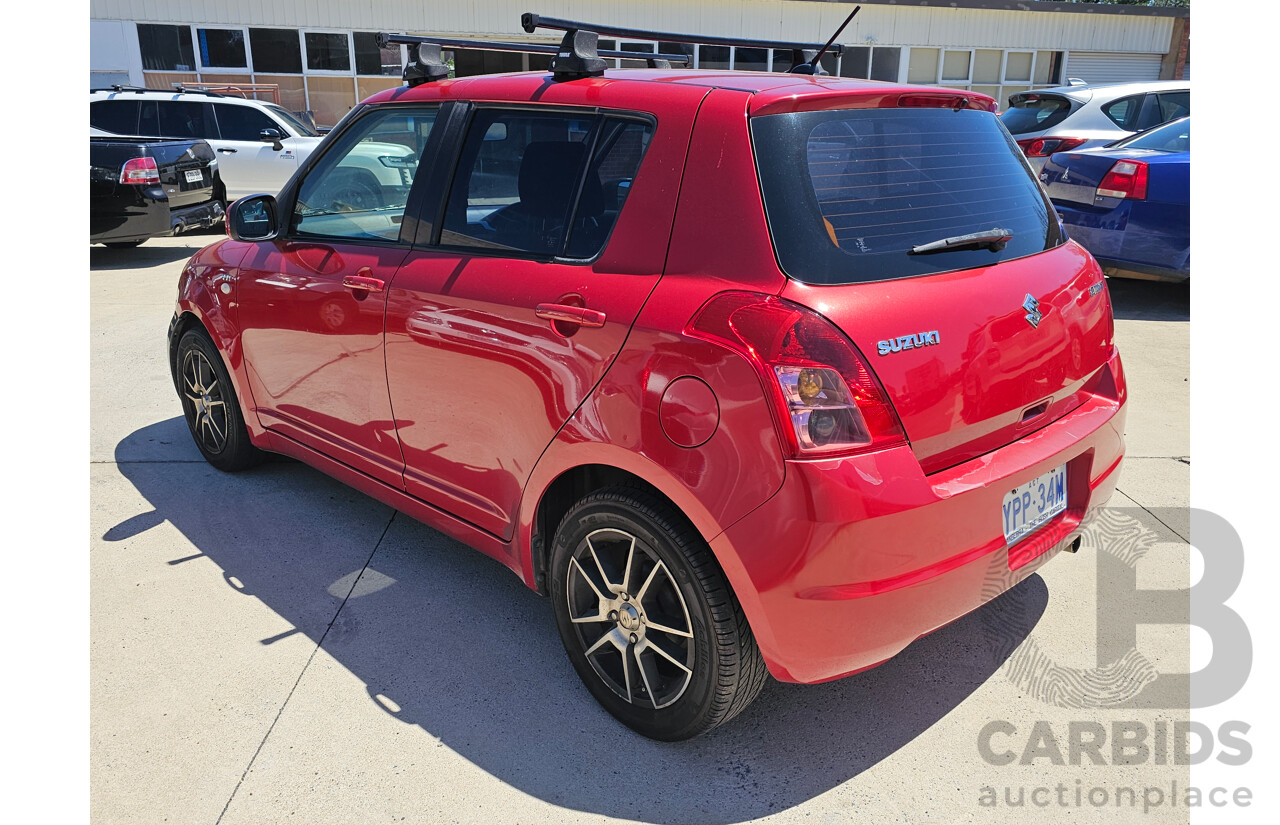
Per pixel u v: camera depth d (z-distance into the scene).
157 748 2.36
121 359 5.86
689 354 2.03
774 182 2.07
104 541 3.47
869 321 1.97
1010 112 9.59
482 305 2.53
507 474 2.59
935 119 2.44
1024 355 2.24
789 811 2.16
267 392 3.61
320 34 16.27
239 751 2.35
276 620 2.95
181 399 4.19
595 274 2.31
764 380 1.91
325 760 2.32
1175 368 5.54
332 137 3.25
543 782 2.25
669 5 17.16
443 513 2.93
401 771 2.28
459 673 2.68
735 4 17.53
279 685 2.62
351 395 3.13
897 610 1.99
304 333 3.26
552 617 2.99
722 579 2.09
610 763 2.32
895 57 19.33
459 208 2.74
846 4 18.20
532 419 2.43
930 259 2.17
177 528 3.58
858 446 1.92
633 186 2.29
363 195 3.06
